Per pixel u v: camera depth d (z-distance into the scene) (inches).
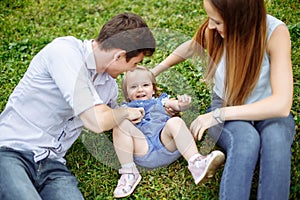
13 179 100.3
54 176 107.5
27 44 161.8
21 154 106.7
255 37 103.3
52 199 103.4
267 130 102.0
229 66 108.0
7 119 109.4
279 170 97.7
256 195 109.2
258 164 113.8
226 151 106.3
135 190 115.0
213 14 103.4
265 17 102.7
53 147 109.7
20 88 108.7
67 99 102.0
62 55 103.0
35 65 106.8
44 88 105.3
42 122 107.6
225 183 99.5
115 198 113.4
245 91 108.5
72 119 110.7
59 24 173.6
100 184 116.7
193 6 176.1
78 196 104.0
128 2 182.4
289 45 105.1
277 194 97.7
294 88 135.5
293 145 119.2
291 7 168.6
